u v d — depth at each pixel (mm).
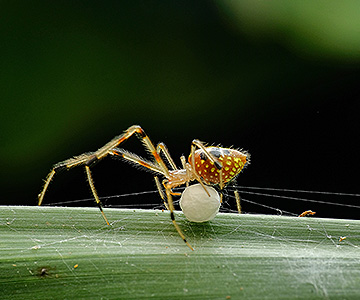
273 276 68
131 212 73
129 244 70
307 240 71
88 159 73
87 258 69
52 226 71
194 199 71
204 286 67
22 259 69
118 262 68
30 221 71
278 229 72
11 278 68
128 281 68
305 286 67
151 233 72
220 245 70
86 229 72
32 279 68
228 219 73
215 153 73
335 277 68
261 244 70
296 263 68
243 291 67
